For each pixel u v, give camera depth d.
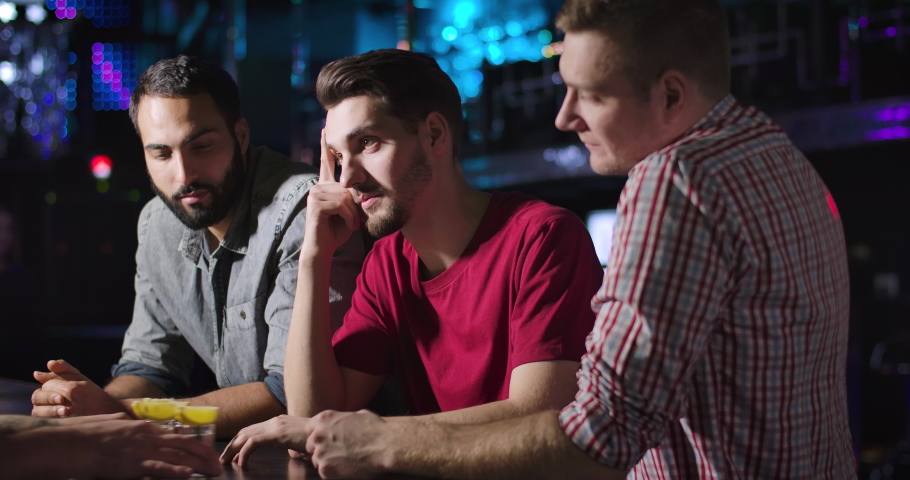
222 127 1.83
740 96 6.65
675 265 1.00
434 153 1.46
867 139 5.67
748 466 1.06
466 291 1.47
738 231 1.00
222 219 1.87
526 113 7.97
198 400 1.65
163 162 1.82
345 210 1.54
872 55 6.10
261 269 1.85
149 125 1.81
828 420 1.11
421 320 1.54
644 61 1.05
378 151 1.42
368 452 1.14
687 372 1.01
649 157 1.05
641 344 1.00
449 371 1.50
